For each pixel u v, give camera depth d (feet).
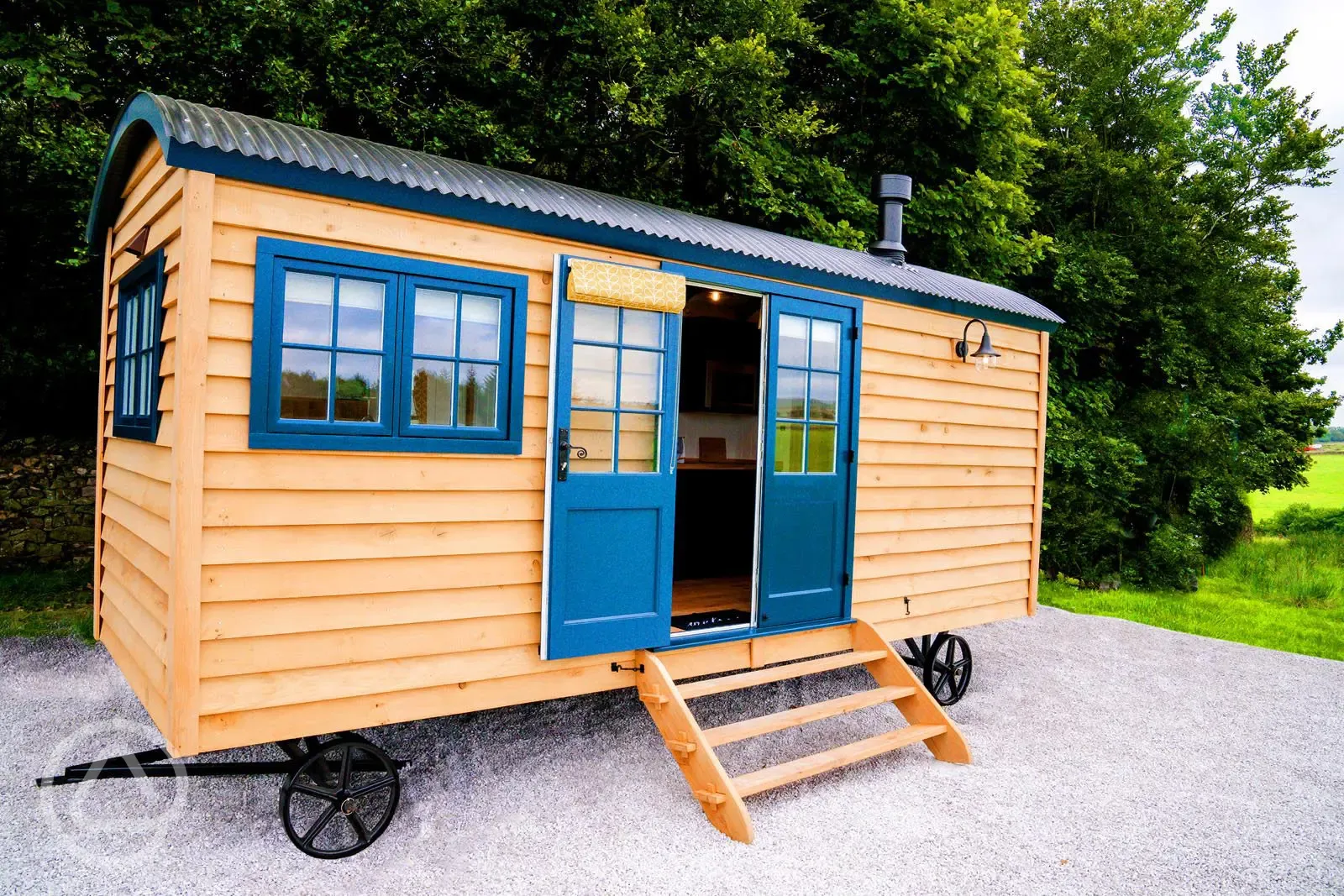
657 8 28.17
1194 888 10.73
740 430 22.30
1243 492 45.85
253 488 9.55
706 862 10.78
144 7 21.81
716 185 31.68
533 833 11.44
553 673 12.06
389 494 10.48
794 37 30.60
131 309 12.94
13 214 23.94
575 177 31.04
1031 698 19.17
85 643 19.43
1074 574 38.99
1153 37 45.55
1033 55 46.62
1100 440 38.73
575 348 12.00
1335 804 13.70
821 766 12.62
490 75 26.45
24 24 21.17
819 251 16.28
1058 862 11.19
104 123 23.49
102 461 14.94
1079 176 43.50
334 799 10.51
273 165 9.47
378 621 10.44
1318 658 24.71
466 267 10.98
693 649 13.52
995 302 18.53
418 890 9.85
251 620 9.57
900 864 10.91
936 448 17.62
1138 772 14.78
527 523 11.69
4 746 13.55
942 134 35.42
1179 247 43.39
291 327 9.77
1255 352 47.16
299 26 22.45
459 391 11.01
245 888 9.73
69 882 9.70
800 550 14.96
